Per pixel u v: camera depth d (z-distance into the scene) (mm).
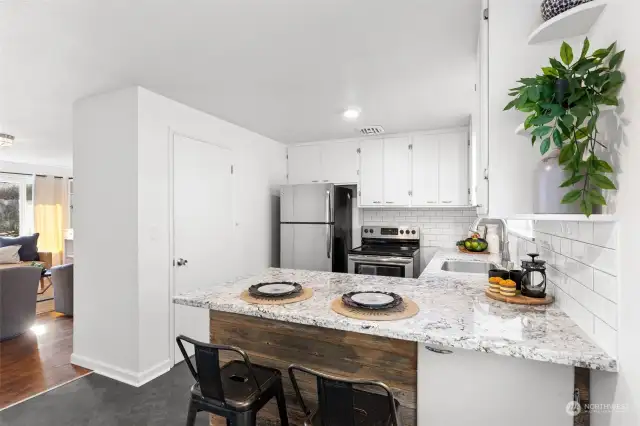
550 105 953
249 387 1401
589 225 1141
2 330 3406
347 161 4254
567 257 1374
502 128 1350
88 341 2768
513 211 1337
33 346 3270
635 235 856
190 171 2998
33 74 2281
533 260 1612
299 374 1602
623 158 908
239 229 3660
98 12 1572
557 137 1014
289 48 1944
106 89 2570
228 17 1630
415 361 1339
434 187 3846
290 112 3160
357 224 4559
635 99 847
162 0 1490
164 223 2732
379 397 1312
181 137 2900
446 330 1217
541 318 1345
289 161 4574
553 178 1109
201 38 1830
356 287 1927
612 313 977
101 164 2680
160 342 2688
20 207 6094
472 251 3656
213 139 3297
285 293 1684
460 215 4125
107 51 1962
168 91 2625
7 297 3457
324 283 2039
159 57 2049
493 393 1211
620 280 932
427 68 2199
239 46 1920
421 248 4293
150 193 2611
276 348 1650
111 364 2643
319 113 3195
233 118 3365
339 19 1656
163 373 2684
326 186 3941
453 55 2025
